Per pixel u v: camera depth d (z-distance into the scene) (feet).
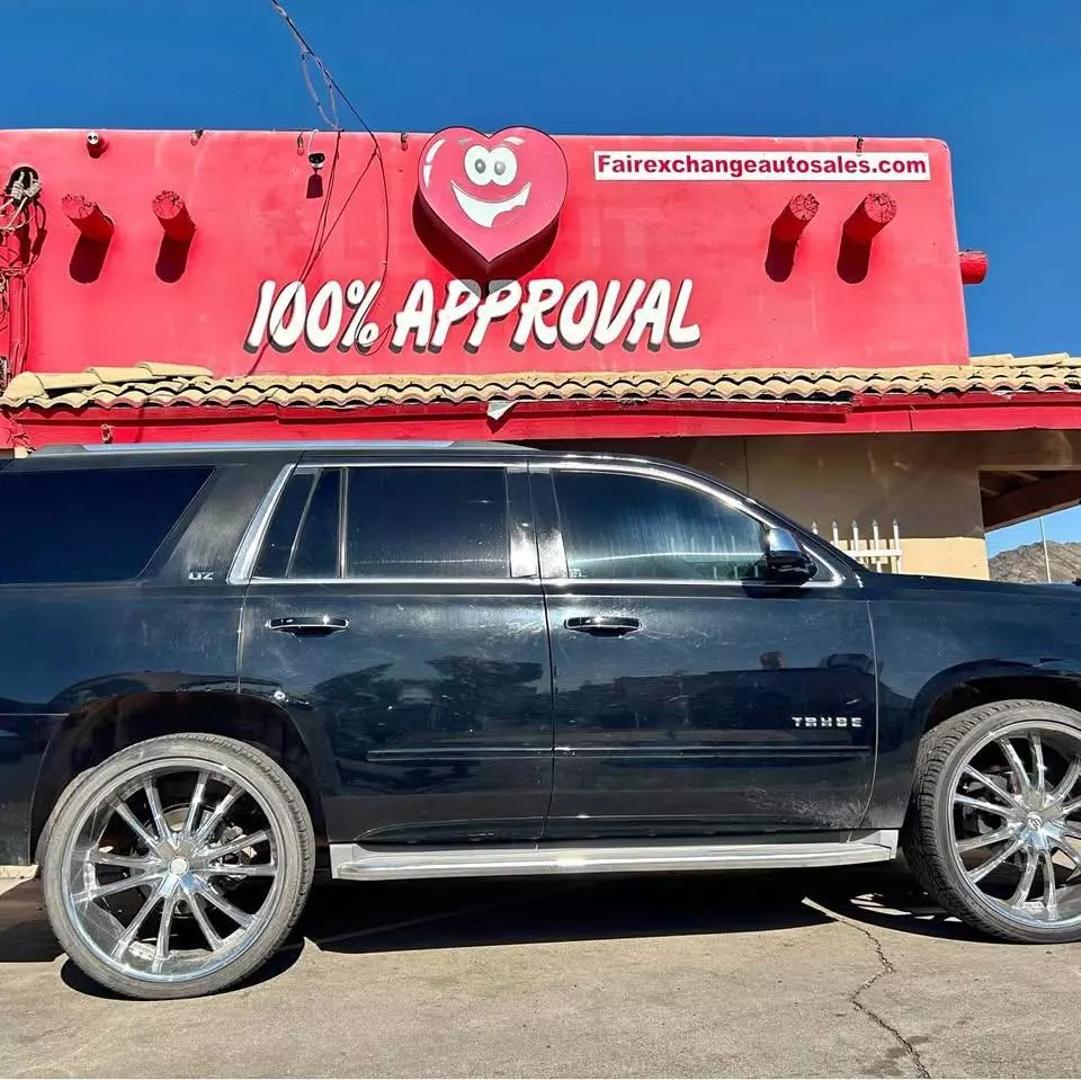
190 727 12.59
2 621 12.17
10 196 29.04
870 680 12.99
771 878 17.03
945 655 13.17
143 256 29.89
